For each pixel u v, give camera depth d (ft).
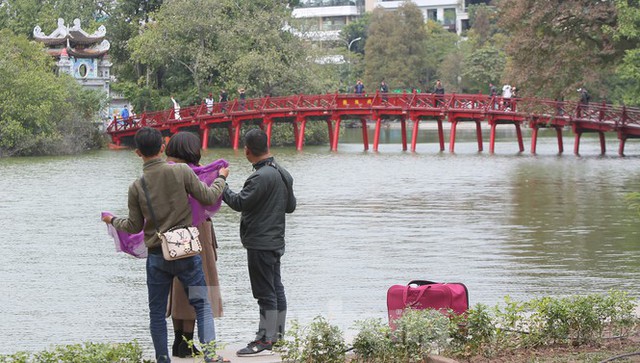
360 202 135.23
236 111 264.11
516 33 212.23
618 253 91.30
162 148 42.50
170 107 303.89
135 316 69.10
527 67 207.31
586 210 122.83
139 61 311.06
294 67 296.71
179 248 41.19
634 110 219.82
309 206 131.13
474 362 43.65
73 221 119.14
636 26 187.21
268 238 44.65
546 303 47.34
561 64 202.49
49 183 169.58
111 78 330.13
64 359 39.65
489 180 165.27
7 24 346.33
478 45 486.79
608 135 341.62
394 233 106.01
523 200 134.92
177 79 307.78
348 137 357.61
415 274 82.33
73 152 258.78
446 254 92.02
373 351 42.52
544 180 163.43
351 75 460.55
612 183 156.56
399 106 251.19
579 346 46.32
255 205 44.57
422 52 452.35
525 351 45.32
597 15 195.62
